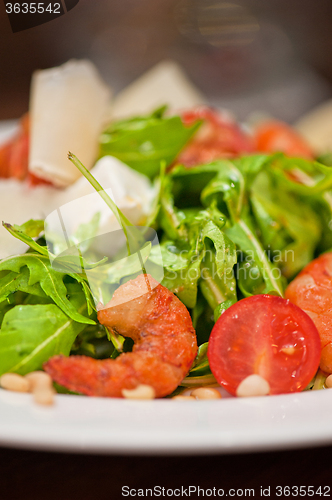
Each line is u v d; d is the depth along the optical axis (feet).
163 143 1.05
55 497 0.67
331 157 1.07
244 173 0.86
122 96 1.62
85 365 0.67
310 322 0.73
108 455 0.71
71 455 0.71
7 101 1.86
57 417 0.64
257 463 0.70
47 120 0.96
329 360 0.74
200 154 1.24
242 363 0.72
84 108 0.99
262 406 0.66
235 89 2.30
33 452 0.71
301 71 2.45
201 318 0.80
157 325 0.72
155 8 2.62
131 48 2.48
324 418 0.65
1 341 0.71
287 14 2.68
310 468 0.70
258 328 0.72
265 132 1.45
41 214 0.90
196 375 0.76
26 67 2.13
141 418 0.64
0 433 0.63
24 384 0.67
